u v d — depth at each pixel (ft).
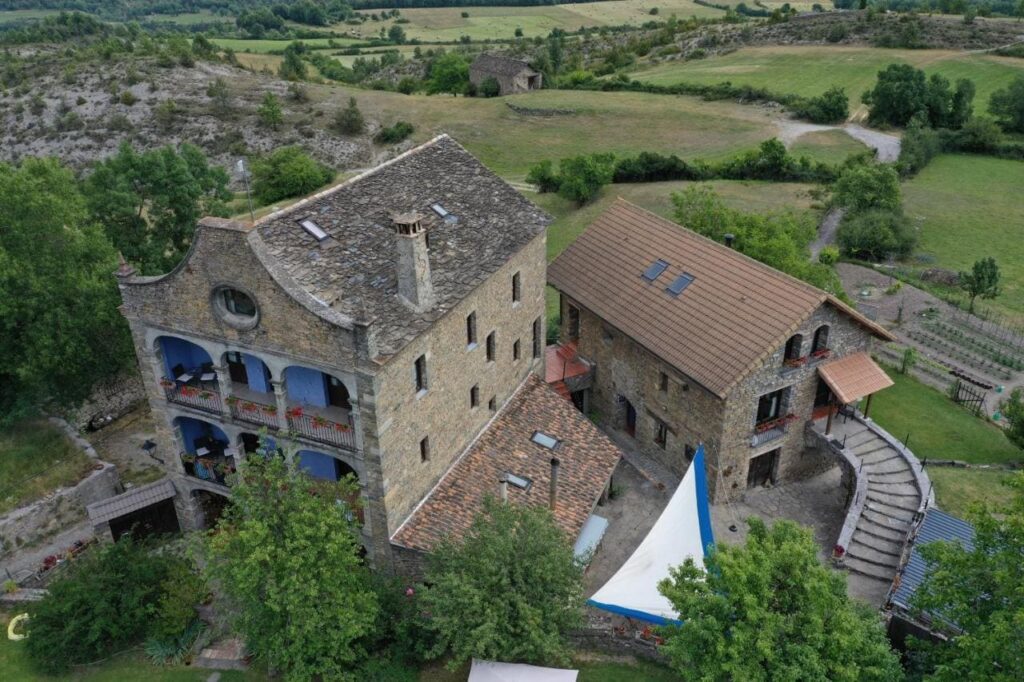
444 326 99.71
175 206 171.53
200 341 97.50
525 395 126.72
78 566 102.63
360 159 338.13
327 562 83.35
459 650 83.35
